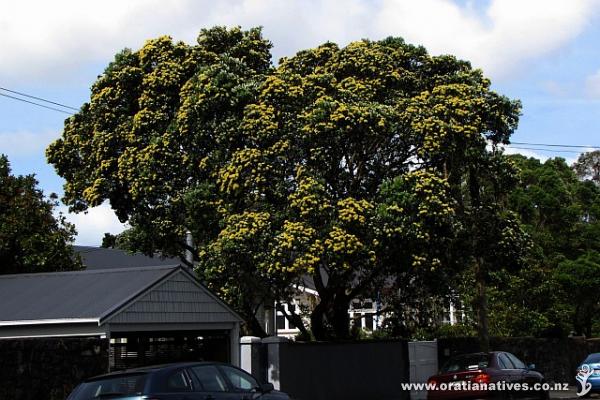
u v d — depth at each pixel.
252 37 26.83
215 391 12.58
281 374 20.88
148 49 24.67
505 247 26.38
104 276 20.25
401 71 25.02
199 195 22.16
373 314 28.47
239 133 22.16
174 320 19.30
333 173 22.75
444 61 25.58
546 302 36.59
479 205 26.52
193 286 20.02
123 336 18.61
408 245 21.95
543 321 35.91
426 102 23.27
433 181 21.61
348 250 20.45
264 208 21.59
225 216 21.78
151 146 22.86
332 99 22.33
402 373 26.03
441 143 22.58
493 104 24.16
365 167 23.53
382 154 23.75
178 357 19.98
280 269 20.44
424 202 21.27
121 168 23.31
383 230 21.05
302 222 20.78
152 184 22.89
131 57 25.00
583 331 42.38
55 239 26.78
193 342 20.41
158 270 19.67
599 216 41.50
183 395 11.92
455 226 23.16
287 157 21.97
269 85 22.39
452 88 23.44
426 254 22.42
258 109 21.97
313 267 20.41
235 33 26.66
